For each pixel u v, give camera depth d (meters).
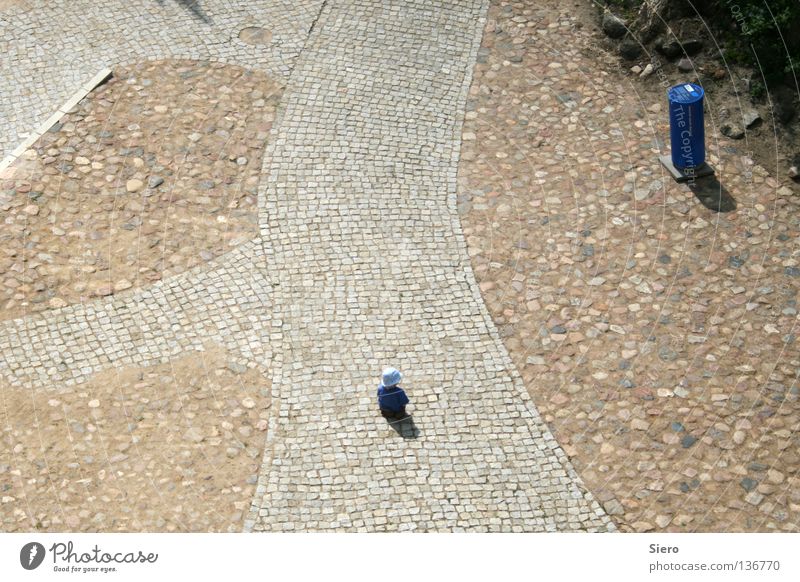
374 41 18.61
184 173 16.48
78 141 16.89
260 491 12.76
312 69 18.12
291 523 12.49
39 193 16.09
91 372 13.91
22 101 17.52
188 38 18.59
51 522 12.41
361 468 13.00
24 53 18.31
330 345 14.30
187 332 14.41
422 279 15.16
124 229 15.70
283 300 14.82
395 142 17.05
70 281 15.00
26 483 12.75
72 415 13.43
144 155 16.72
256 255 15.41
